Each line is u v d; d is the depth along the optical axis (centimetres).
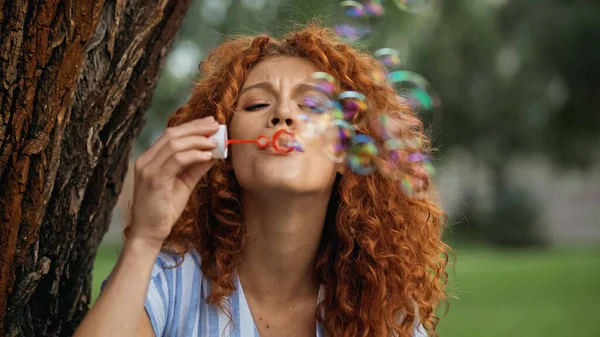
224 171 175
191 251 174
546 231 1750
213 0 770
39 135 142
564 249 1683
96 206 179
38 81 140
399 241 184
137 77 176
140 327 160
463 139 1334
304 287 181
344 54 186
